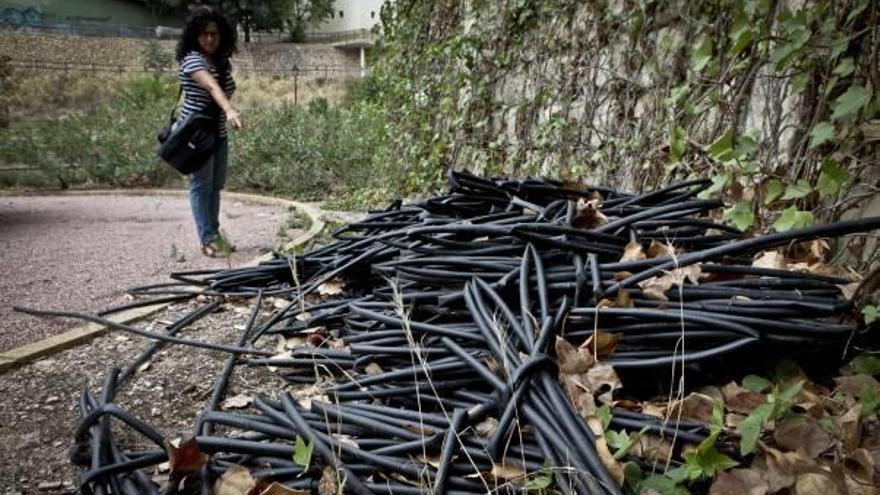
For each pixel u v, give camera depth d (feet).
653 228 6.12
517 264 5.62
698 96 8.51
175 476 4.06
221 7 101.55
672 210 6.15
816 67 6.54
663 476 3.52
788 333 4.39
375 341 5.59
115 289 10.14
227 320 8.14
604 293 4.93
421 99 18.88
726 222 6.91
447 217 7.79
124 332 7.73
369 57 25.63
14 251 13.35
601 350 4.51
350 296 7.62
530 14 13.51
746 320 4.38
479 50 15.52
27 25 87.25
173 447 4.02
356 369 5.52
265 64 92.02
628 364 4.39
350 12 130.00
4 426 5.47
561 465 3.46
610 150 10.79
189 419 5.51
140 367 6.59
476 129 16.07
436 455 3.91
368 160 25.81
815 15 6.26
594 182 11.25
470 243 6.23
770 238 4.74
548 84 13.01
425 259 6.03
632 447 3.76
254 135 27.63
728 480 3.49
